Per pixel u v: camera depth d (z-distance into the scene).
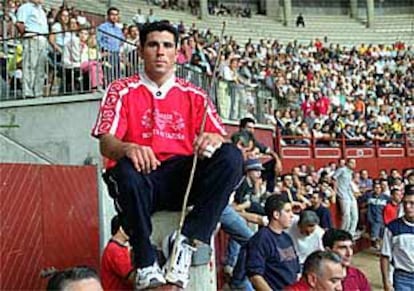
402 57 39.94
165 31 3.67
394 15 48.75
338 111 30.52
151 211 3.52
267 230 6.56
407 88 36.81
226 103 19.31
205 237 3.42
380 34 46.59
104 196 11.41
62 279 3.68
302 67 34.91
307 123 26.94
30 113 14.16
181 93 3.71
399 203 14.30
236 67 23.47
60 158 13.92
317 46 39.31
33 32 14.78
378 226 19.78
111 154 3.42
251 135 8.68
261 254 6.40
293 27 45.78
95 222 11.31
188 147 3.63
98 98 13.79
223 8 46.03
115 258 5.04
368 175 27.77
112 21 14.67
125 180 3.33
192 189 3.51
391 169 28.52
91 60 14.04
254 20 45.59
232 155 3.43
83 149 13.80
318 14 49.78
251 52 32.78
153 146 3.58
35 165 10.05
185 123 3.67
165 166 3.53
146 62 3.67
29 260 9.79
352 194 19.31
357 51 40.03
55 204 10.45
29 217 9.88
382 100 34.59
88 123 13.80
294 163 25.00
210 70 19.72
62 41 14.18
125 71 14.45
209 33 32.09
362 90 35.12
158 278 3.31
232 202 7.91
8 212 9.48
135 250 3.37
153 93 3.66
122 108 3.60
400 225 8.83
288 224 6.59
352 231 19.20
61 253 10.45
